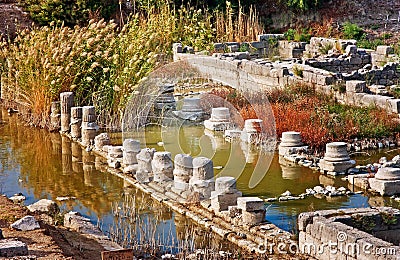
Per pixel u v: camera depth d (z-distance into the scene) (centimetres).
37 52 2559
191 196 1616
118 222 1512
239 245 1365
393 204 1589
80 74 2527
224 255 1303
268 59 3269
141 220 1523
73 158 2081
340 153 1844
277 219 1491
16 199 1659
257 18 3884
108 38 2608
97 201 1669
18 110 2767
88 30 2738
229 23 3619
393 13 4172
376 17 4131
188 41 3328
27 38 2820
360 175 1753
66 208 1616
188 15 3541
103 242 1332
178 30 3375
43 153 2144
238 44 3434
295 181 1777
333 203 1597
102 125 2423
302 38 3591
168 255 1301
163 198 1656
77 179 1859
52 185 1809
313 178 1803
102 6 3947
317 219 1247
